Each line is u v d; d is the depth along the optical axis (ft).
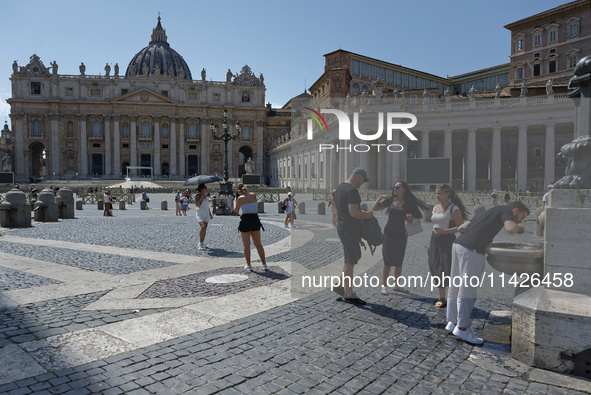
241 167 362.53
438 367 12.82
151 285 22.41
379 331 15.48
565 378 12.17
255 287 22.03
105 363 12.82
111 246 36.27
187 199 82.48
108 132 312.71
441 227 15.33
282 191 141.69
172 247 35.94
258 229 26.61
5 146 347.77
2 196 150.00
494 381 12.01
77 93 312.09
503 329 15.88
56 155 305.32
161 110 319.47
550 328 12.66
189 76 424.87
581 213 13.32
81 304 18.85
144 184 217.77
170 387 11.41
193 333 15.39
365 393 11.26
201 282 23.15
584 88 13.48
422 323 16.20
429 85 238.48
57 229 50.14
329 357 13.41
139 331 15.53
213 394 11.09
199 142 330.75
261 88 344.08
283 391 11.28
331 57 203.31
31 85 307.99
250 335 15.20
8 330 15.47
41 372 12.16
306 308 18.21
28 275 24.62
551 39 165.07
